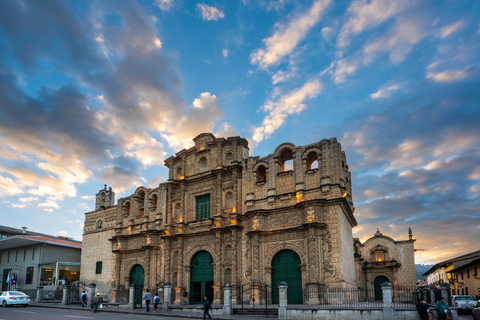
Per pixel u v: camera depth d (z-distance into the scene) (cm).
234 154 4434
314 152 3969
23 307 4181
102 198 6128
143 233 4975
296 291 3653
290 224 3822
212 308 3275
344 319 2620
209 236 4409
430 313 2353
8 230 8394
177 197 4912
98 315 3167
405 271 5834
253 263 3853
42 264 5928
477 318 2531
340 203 3619
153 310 3725
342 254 3503
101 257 5638
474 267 5394
